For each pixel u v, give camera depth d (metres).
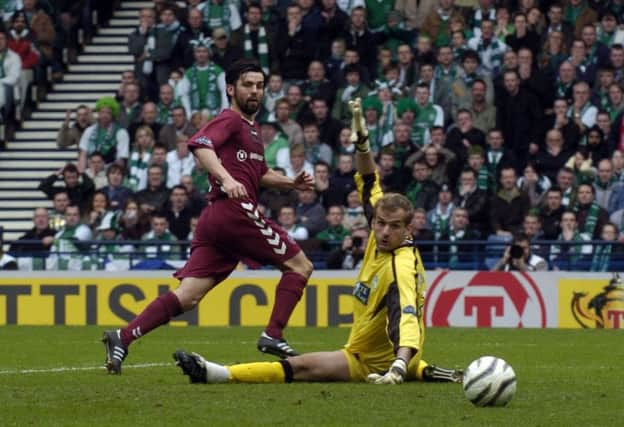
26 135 76.44
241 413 25.64
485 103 67.75
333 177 64.75
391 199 29.42
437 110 67.81
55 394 28.72
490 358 26.84
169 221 64.25
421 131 67.75
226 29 72.88
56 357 40.97
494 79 68.62
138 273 59.84
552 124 67.88
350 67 69.62
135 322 33.03
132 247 64.25
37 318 60.34
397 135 66.00
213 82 70.25
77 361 39.38
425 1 72.12
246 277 59.31
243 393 28.28
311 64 70.31
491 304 59.12
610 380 33.34
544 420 25.12
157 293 59.75
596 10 71.19
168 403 26.92
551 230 62.75
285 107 67.00
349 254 60.25
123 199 66.94
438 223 63.22
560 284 58.78
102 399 27.70
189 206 64.31
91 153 70.12
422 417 25.22
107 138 70.00
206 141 32.44
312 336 52.34
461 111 66.00
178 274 33.53
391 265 29.44
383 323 29.75
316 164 64.06
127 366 37.03
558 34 69.62
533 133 67.81
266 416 25.30
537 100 67.88
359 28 71.69
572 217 62.00
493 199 63.38
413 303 29.20
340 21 71.94
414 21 72.31
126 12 82.94
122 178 67.81
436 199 63.94
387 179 64.94
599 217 62.28
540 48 69.94
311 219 62.72
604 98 67.31
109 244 62.84
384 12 72.25
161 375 33.66
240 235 33.22
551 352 43.69
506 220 63.09
